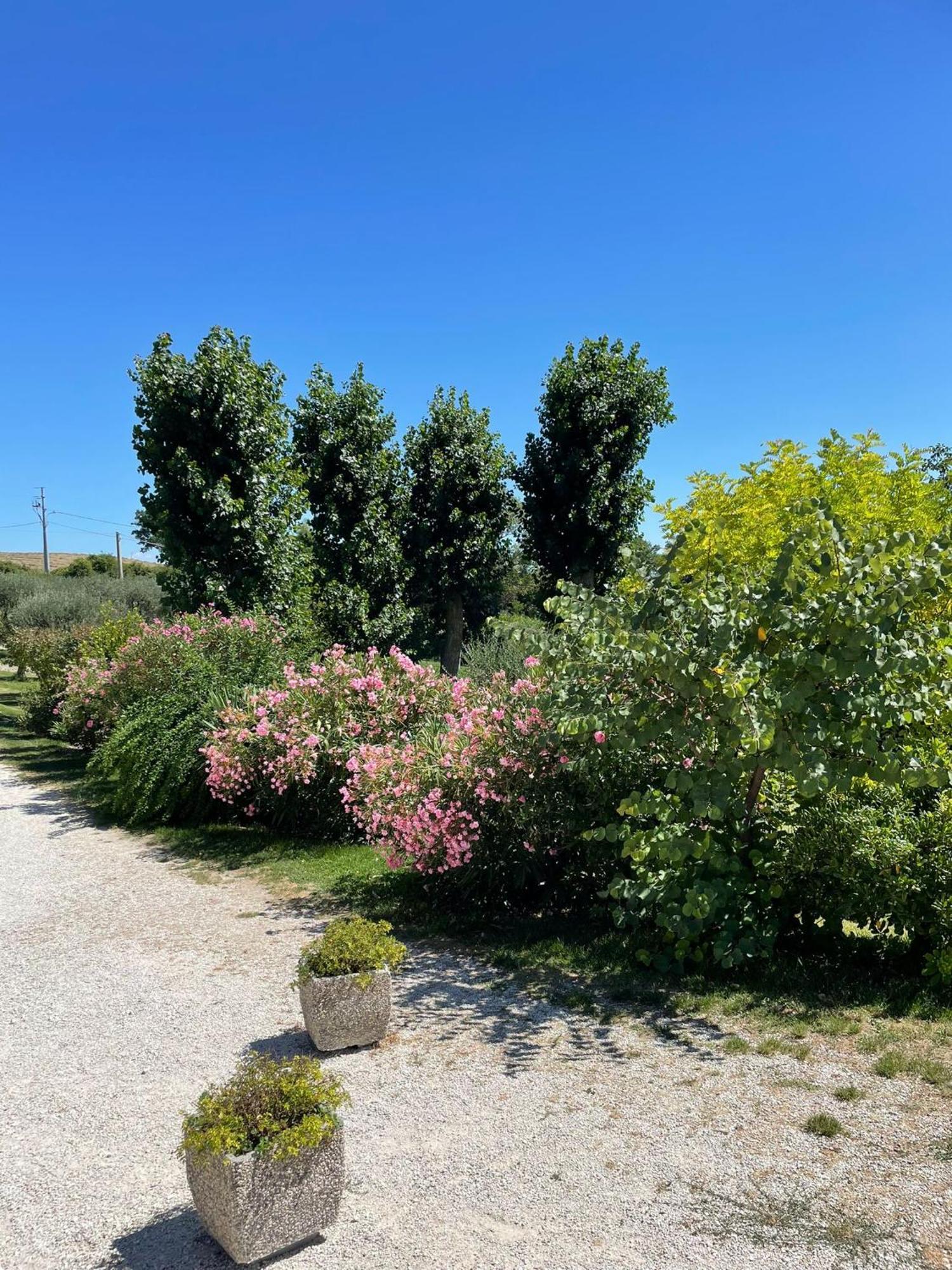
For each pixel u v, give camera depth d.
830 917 4.85
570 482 17.06
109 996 5.02
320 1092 2.90
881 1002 4.53
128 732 10.19
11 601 39.75
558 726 5.04
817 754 4.37
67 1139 3.50
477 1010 4.67
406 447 19.44
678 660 4.45
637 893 5.03
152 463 13.67
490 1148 3.30
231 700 9.76
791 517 5.03
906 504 7.63
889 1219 2.76
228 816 10.02
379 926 4.55
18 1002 4.95
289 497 14.41
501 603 21.50
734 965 5.00
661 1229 2.78
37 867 8.12
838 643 4.39
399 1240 2.78
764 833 5.13
